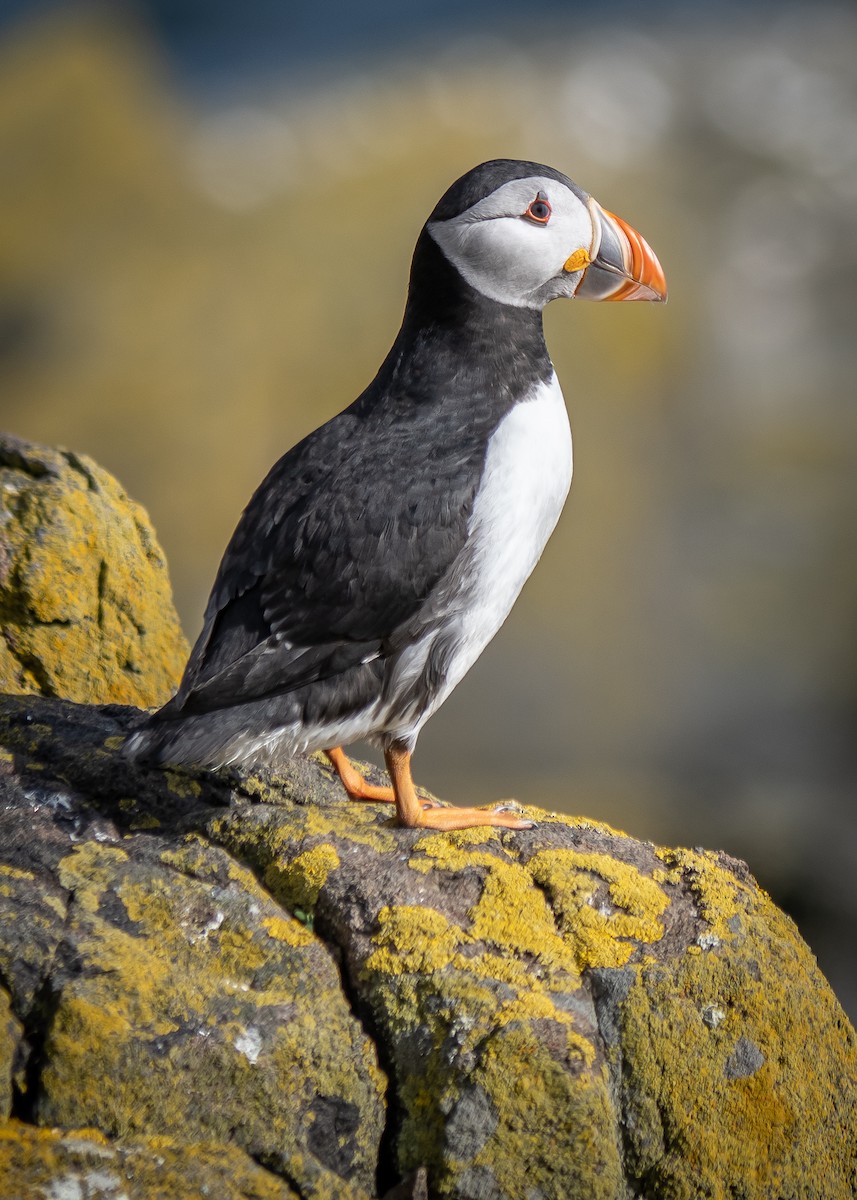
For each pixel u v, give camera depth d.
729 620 23.45
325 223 26.20
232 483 22.95
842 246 29.30
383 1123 7.09
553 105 30.23
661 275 9.50
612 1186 6.90
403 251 25.73
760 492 25.22
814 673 23.11
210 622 8.35
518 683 21.44
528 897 7.77
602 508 23.34
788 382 27.05
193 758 7.80
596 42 35.12
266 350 24.28
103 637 10.17
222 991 7.14
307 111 30.39
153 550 10.67
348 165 27.67
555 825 8.52
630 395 24.31
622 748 21.69
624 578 23.08
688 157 30.28
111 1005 6.83
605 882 7.88
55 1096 6.55
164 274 25.55
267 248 25.77
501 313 9.09
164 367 24.05
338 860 7.88
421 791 9.46
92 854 7.79
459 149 28.03
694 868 8.05
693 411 25.78
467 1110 6.90
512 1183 6.84
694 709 22.41
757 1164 7.13
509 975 7.36
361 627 8.18
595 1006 7.34
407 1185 6.82
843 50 34.16
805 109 31.66
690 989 7.40
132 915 7.46
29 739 8.62
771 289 28.31
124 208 27.20
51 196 27.28
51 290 25.86
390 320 24.89
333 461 8.51
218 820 8.21
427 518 8.28
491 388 8.91
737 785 21.78
